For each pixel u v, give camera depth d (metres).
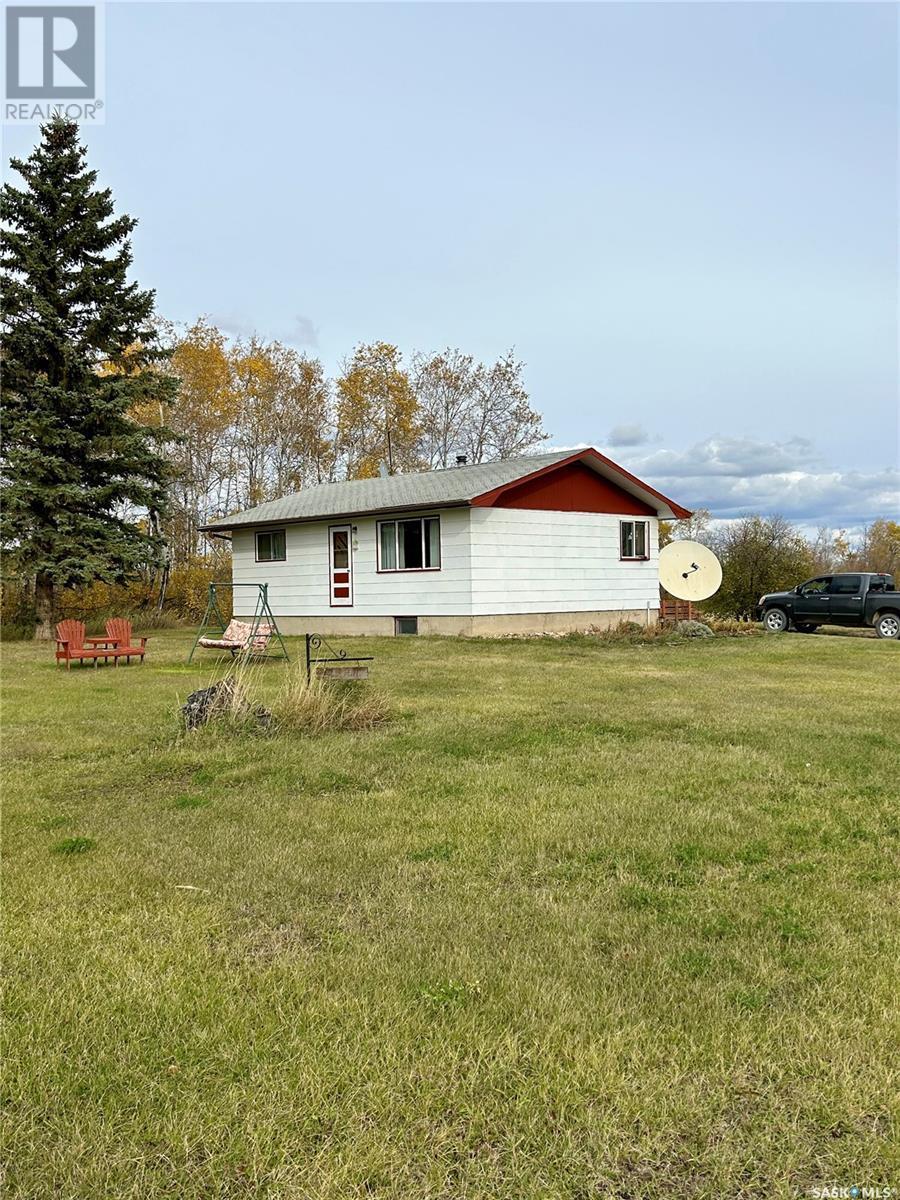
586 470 19.70
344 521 19.59
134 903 3.81
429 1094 2.35
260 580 21.81
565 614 19.14
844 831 4.64
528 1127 2.22
